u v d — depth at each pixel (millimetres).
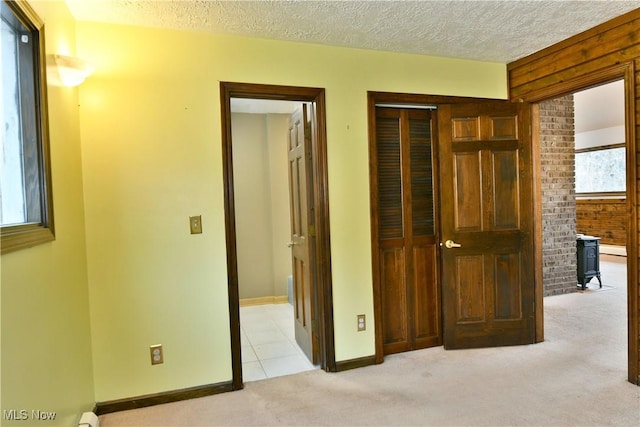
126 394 2418
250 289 4930
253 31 2533
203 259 2545
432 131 3242
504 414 2199
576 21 2525
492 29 2609
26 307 1459
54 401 1719
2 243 1246
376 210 2979
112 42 2357
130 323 2420
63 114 2008
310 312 3029
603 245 7578
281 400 2455
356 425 2154
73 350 2010
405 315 3172
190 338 2527
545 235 4734
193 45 2512
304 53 2758
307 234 3012
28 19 1577
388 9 2271
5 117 1508
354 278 2924
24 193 1653
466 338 3184
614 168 7453
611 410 2205
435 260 3275
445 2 2207
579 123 7145
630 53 2424
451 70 3174
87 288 2305
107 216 2361
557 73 2906
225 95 2572
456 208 3160
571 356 2969
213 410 2363
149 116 2432
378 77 2957
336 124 2854
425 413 2240
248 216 4910
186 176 2504
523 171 3209
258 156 4945
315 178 2875
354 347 2928
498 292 3209
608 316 3930
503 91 3355
